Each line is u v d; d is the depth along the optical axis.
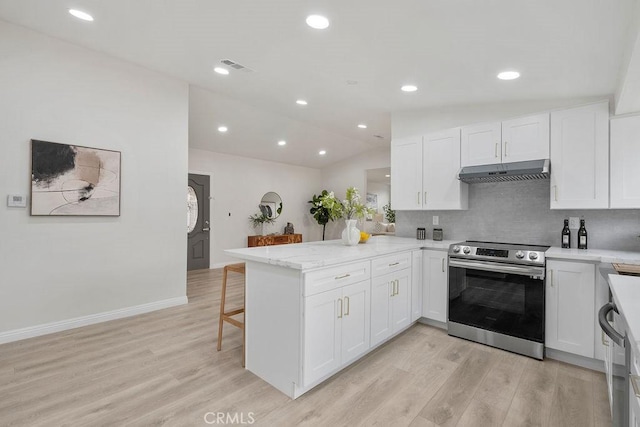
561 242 2.93
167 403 1.92
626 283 1.41
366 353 2.62
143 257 3.52
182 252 3.86
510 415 1.86
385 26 2.14
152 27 2.54
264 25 2.31
